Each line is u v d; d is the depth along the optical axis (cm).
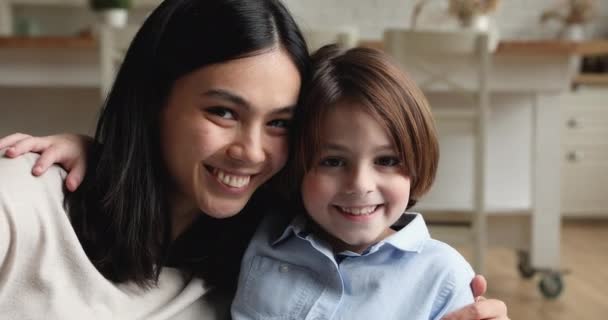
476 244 208
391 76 72
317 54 77
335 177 72
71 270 63
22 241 58
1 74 218
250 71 63
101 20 237
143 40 69
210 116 64
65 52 218
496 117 244
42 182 62
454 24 260
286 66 66
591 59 408
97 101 238
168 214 74
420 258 75
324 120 70
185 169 67
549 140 227
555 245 229
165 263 74
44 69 218
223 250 78
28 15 364
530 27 400
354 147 70
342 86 70
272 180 80
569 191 387
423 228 79
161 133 69
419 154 74
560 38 376
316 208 73
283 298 75
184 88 65
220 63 62
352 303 73
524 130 244
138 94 69
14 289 60
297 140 71
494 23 392
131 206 68
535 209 229
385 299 73
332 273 74
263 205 83
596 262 276
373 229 73
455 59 218
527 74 222
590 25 411
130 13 358
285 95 66
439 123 205
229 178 67
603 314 200
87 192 68
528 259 236
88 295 64
